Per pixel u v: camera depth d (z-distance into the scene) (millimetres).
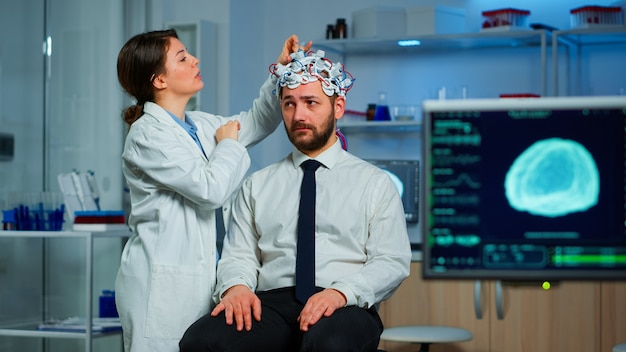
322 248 2199
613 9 4434
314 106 2232
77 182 4016
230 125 2418
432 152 1329
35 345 4531
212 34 4812
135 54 2441
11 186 4391
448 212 1322
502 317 4164
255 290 2309
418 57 4953
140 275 2350
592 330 4070
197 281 2324
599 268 1296
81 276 4676
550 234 1303
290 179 2305
